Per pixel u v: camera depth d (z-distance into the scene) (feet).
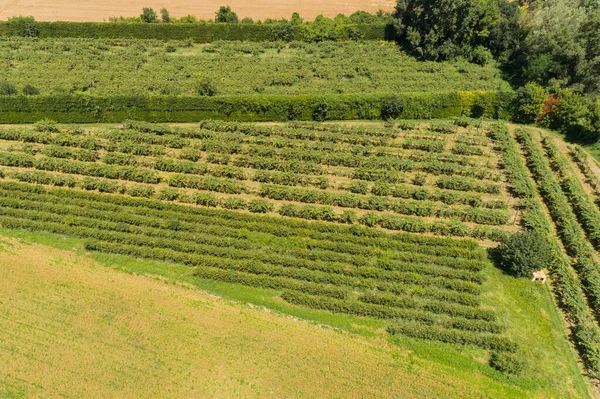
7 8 333.42
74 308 140.77
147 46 293.64
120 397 118.83
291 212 175.11
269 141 211.20
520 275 150.51
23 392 119.85
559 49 226.99
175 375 123.85
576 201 177.68
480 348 132.67
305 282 150.30
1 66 262.06
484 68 265.75
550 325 137.80
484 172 192.03
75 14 327.26
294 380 123.24
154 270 154.51
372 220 169.48
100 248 159.53
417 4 264.11
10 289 146.30
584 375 126.21
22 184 184.44
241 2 343.46
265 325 137.69
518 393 121.49
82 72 260.01
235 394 120.06
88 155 200.75
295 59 275.39
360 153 205.16
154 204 176.86
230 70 264.93
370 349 131.75
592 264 152.66
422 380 123.85
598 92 223.30
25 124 227.40
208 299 145.28
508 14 266.98
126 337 132.87
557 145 212.84
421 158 202.59
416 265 153.17
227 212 172.96
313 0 346.13
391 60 275.18
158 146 208.44
